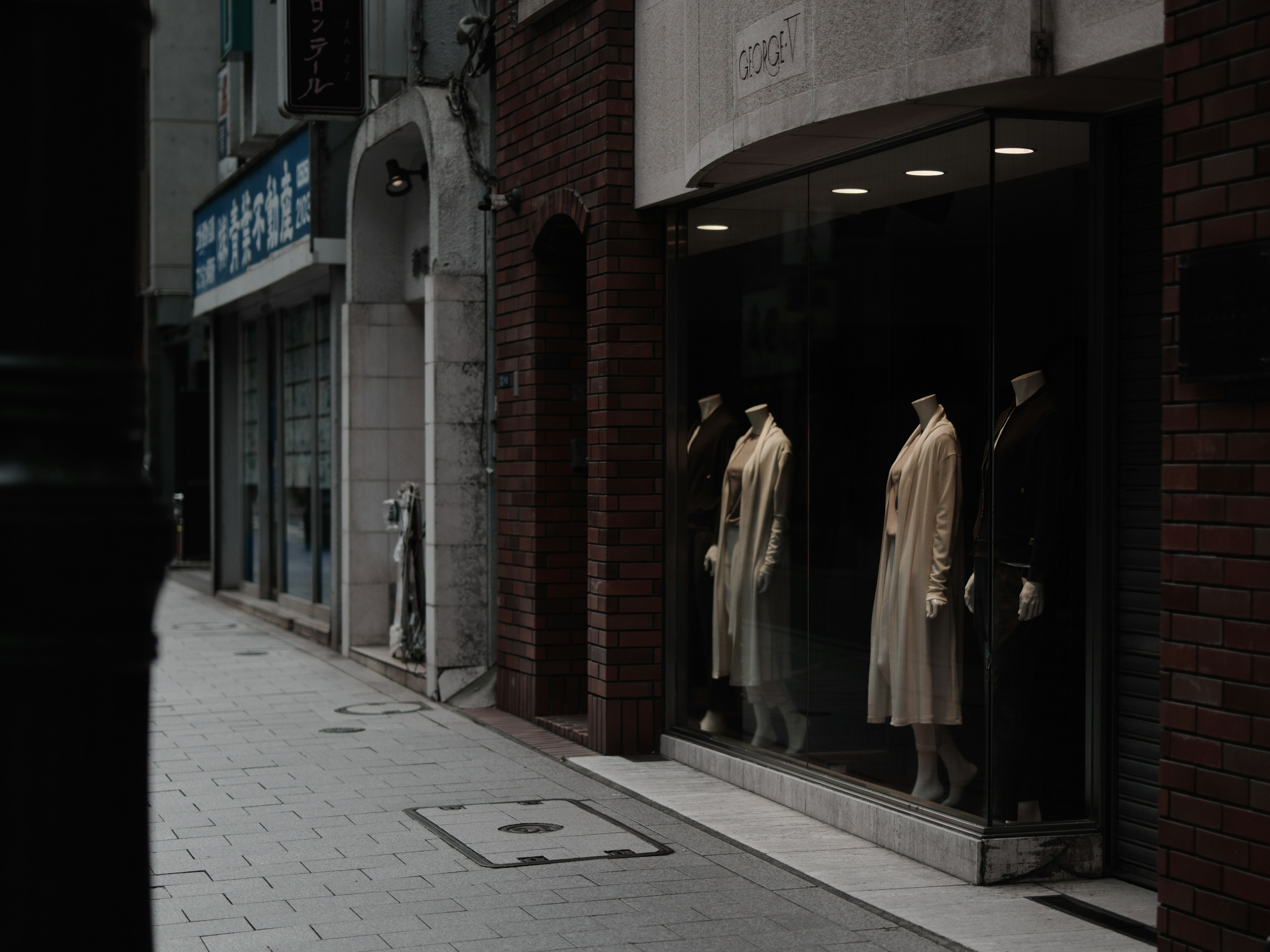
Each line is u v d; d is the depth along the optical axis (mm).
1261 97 4145
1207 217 4340
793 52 6422
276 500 17172
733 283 8117
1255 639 4176
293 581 16641
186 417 22828
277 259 14648
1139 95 5711
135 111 2125
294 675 12422
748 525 8039
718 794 7754
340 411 13891
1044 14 5402
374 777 8242
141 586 2043
